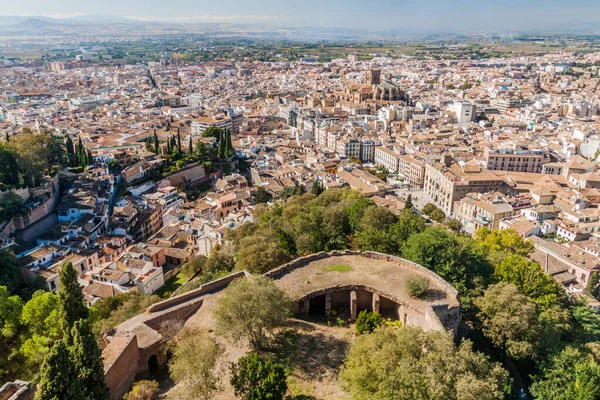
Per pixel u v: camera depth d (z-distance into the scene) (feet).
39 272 454.81
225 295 238.27
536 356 260.21
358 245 380.37
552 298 313.73
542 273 331.16
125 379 210.79
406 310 255.50
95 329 256.32
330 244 387.55
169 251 540.93
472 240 461.37
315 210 437.17
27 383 182.29
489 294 272.31
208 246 528.22
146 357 227.40
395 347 193.47
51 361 158.30
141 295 389.60
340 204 504.43
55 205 625.00
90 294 426.92
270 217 511.81
